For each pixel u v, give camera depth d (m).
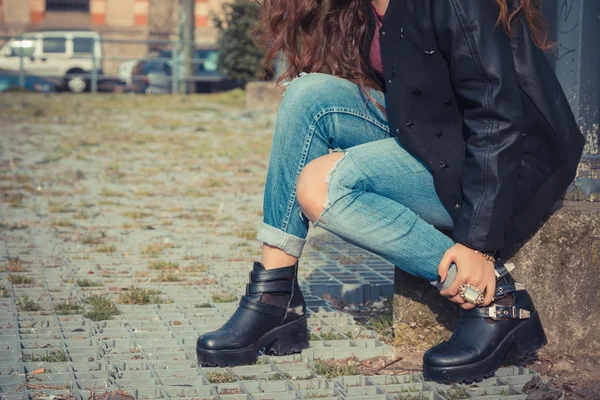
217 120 13.61
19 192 6.74
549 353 2.79
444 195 2.49
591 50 3.03
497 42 2.31
